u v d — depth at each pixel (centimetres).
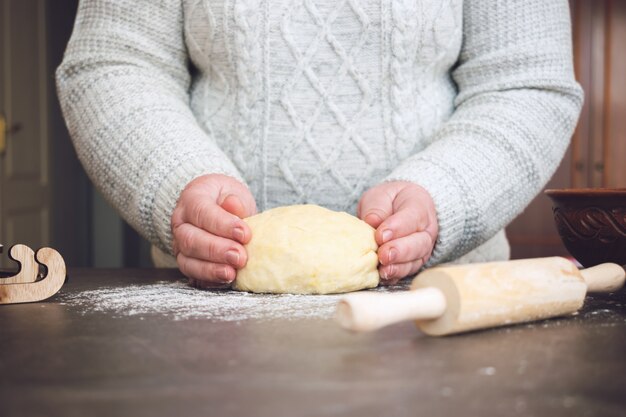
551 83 106
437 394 43
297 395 42
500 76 110
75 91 107
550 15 109
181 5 112
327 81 108
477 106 108
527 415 39
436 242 92
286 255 83
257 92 109
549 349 55
